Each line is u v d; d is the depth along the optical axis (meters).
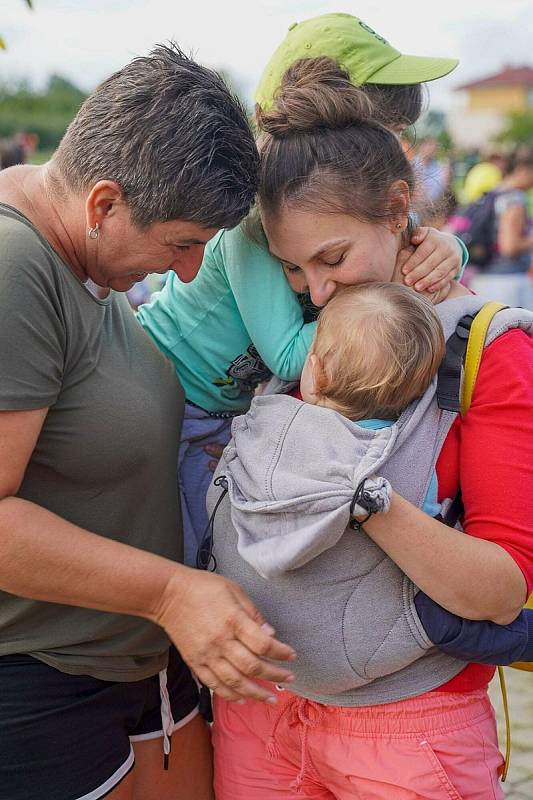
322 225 1.48
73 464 1.45
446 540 1.35
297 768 1.62
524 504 1.38
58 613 1.50
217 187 1.37
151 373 1.60
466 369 1.44
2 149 7.74
